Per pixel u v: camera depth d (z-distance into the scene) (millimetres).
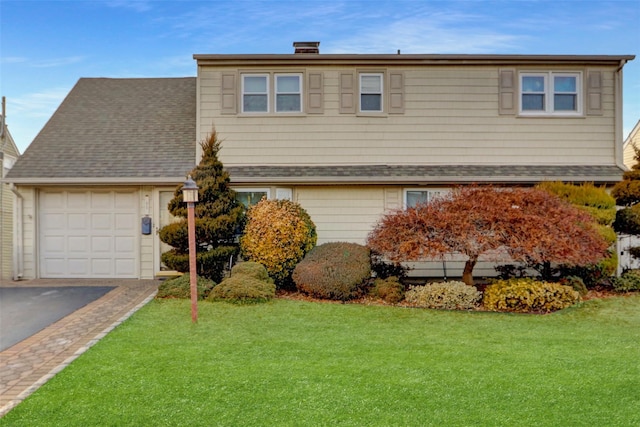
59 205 11203
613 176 10898
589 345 5852
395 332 6484
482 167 11367
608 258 9305
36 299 8531
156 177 10750
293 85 11570
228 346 5680
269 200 10180
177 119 12812
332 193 11328
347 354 5402
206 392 4250
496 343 5934
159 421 3707
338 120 11484
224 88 11422
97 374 4672
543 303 7914
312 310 7781
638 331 6625
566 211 8406
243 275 8688
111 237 11234
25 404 3988
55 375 4652
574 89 11633
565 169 11281
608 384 4461
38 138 11844
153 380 4523
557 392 4270
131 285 10078
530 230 7859
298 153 11469
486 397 4168
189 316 7195
